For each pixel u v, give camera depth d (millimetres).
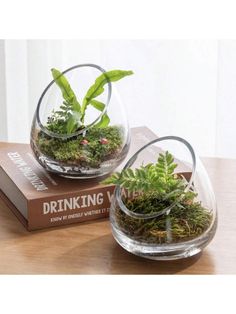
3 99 1870
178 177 1225
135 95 1881
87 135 1268
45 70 1842
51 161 1271
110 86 1281
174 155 1210
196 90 1862
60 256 1191
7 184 1333
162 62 1849
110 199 1289
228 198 1352
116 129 1282
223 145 1880
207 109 1875
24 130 1906
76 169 1267
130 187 1161
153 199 1162
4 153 1404
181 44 1830
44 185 1283
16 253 1199
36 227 1258
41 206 1247
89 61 1856
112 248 1213
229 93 1833
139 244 1141
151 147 1216
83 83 1298
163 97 1875
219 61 1812
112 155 1272
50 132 1272
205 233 1148
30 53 1830
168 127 1897
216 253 1196
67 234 1250
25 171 1333
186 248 1140
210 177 1428
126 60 1855
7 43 1819
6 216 1300
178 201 1139
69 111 1285
